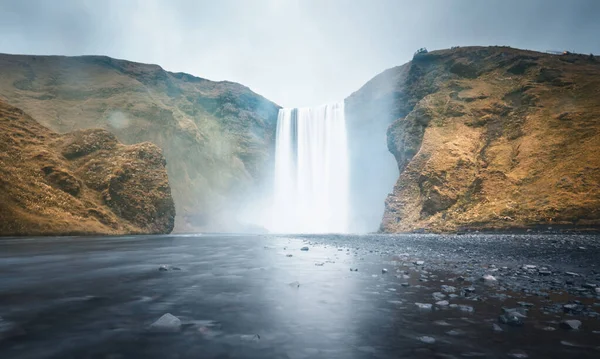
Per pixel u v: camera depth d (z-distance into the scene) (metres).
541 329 3.68
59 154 40.88
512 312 4.40
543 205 29.02
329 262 10.62
